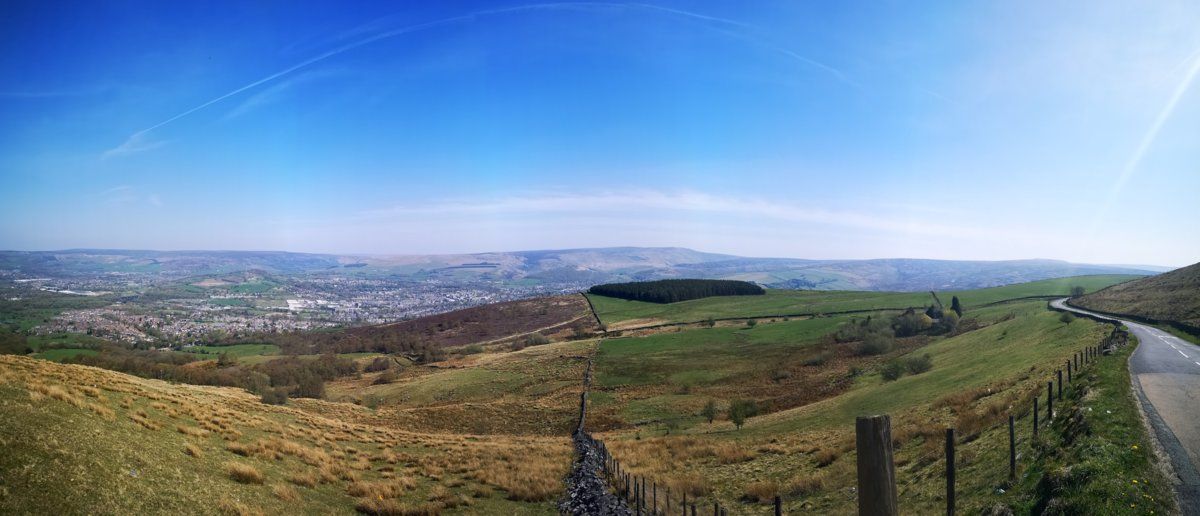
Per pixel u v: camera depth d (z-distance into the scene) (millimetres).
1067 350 38312
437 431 64688
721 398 72188
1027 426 19750
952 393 36562
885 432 4543
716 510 16484
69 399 19375
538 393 85750
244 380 80062
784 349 103500
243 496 17031
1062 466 13438
